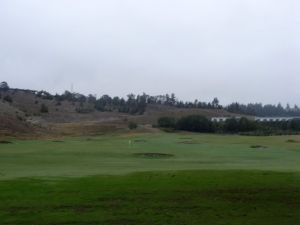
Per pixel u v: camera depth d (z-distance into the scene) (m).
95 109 168.12
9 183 18.70
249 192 16.84
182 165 32.69
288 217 13.66
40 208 14.29
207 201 15.41
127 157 41.66
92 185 18.16
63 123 122.19
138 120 145.25
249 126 109.75
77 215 13.49
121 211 13.99
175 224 12.77
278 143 66.75
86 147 54.03
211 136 88.44
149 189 17.23
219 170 23.84
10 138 70.81
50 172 25.23
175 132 105.81
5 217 13.26
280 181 19.09
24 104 144.38
